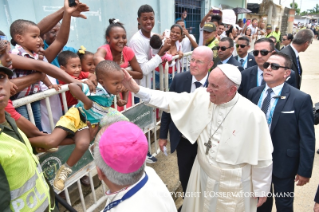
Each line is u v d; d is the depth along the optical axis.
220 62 3.91
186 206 2.38
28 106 1.77
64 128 1.72
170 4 5.66
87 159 2.36
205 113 2.09
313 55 16.91
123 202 1.09
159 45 3.31
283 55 2.19
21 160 1.26
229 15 7.35
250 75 3.15
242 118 1.92
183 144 2.63
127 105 2.98
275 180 2.36
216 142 2.02
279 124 2.20
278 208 2.40
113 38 2.69
